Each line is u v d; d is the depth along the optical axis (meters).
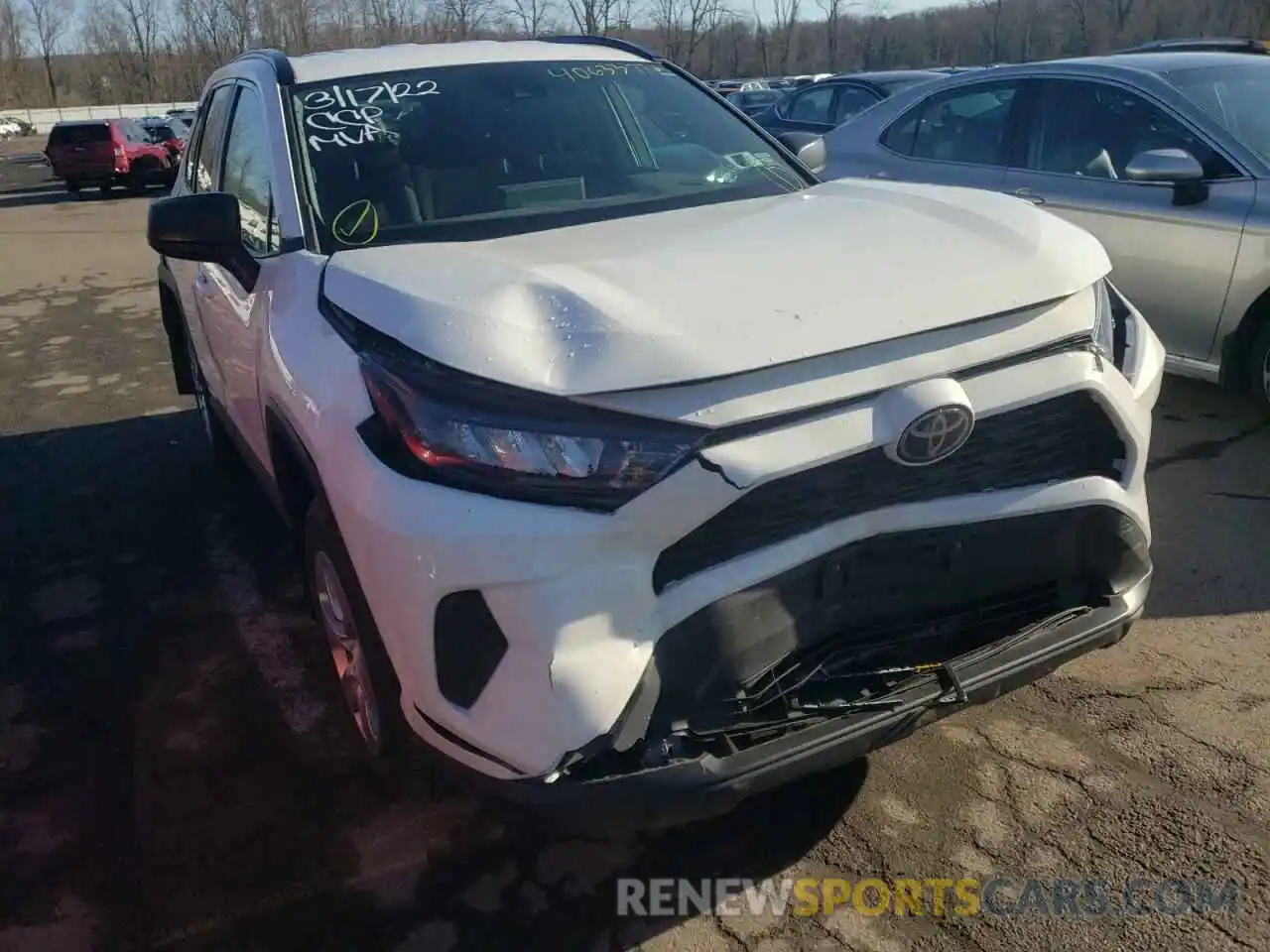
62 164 23.38
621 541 2.07
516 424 2.10
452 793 2.73
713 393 2.09
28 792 3.02
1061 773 2.85
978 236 2.61
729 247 2.61
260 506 4.89
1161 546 4.01
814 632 2.25
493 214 3.19
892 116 6.43
